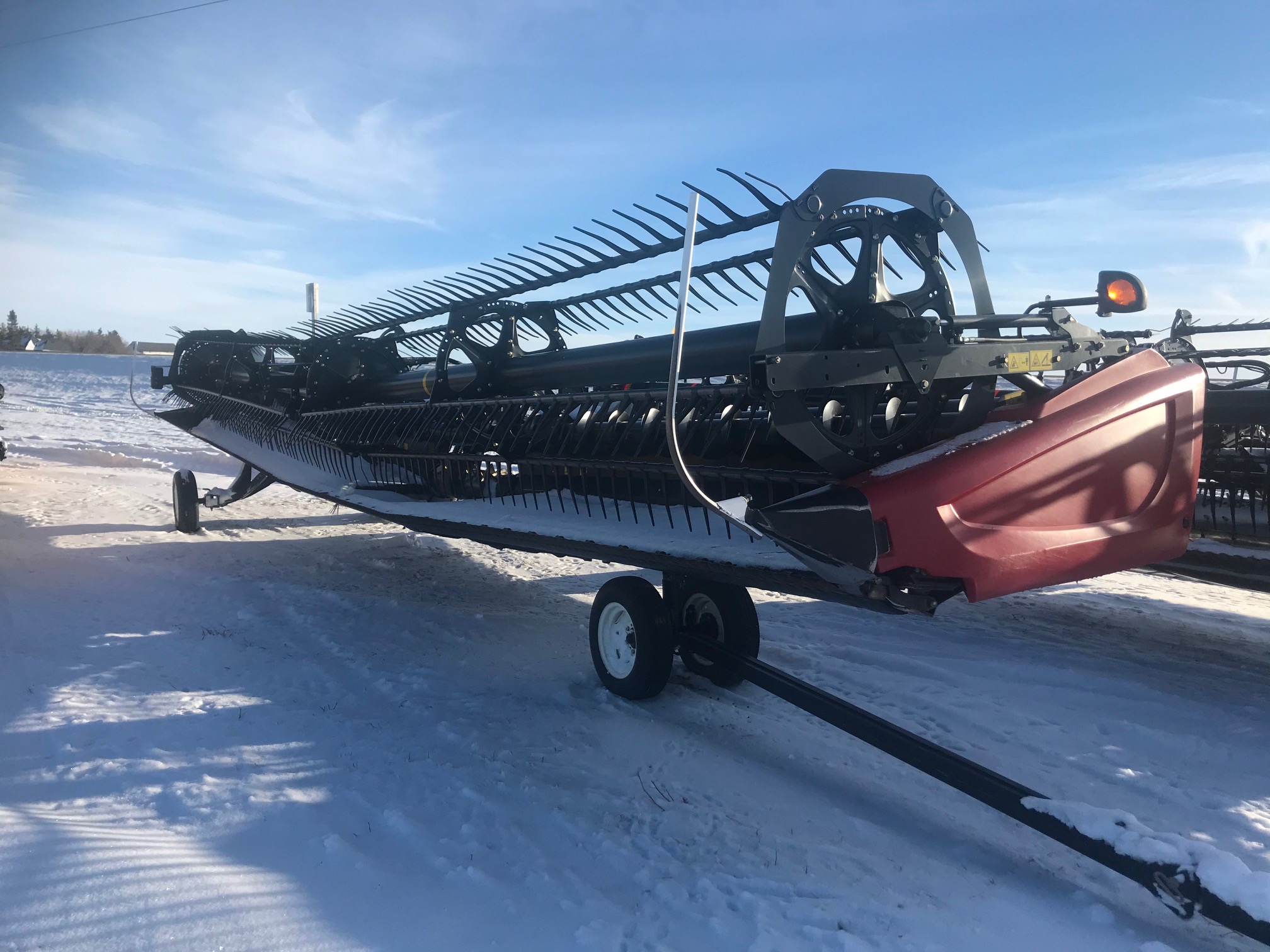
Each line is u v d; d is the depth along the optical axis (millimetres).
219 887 2691
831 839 3281
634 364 5254
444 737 4176
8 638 5469
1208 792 3699
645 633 4641
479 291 6207
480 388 6508
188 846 2971
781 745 4203
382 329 7730
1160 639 6188
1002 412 3852
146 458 17266
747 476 3967
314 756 3885
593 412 5027
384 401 8227
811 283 3588
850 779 3844
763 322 3312
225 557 8766
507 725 4387
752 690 5008
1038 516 3623
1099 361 4207
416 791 3543
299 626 6195
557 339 6715
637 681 4688
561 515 5273
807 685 3902
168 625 6043
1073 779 3861
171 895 2627
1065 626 6555
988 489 3465
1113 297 3984
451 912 2646
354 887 2754
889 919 2717
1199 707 4746
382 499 6625
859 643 6035
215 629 6008
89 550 8789
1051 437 3641
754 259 4176
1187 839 2504
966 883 2988
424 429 6570
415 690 4891
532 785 3645
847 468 3545
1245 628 6508
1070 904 2863
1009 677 5297
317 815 3279
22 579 7211
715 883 2914
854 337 3617
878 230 3705
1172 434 4082
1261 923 2227
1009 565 3482
